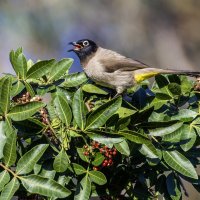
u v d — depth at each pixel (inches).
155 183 353.7
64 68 380.2
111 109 322.3
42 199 336.8
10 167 308.5
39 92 371.9
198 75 389.1
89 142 331.6
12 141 306.5
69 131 325.4
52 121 329.7
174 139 339.6
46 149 320.2
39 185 306.0
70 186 332.2
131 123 333.4
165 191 354.0
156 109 364.2
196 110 366.3
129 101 383.9
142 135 319.0
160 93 365.7
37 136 325.7
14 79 363.3
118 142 316.8
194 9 1194.0
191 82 374.6
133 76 506.6
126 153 319.0
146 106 368.8
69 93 378.6
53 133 326.6
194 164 359.6
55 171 319.9
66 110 326.6
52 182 306.0
